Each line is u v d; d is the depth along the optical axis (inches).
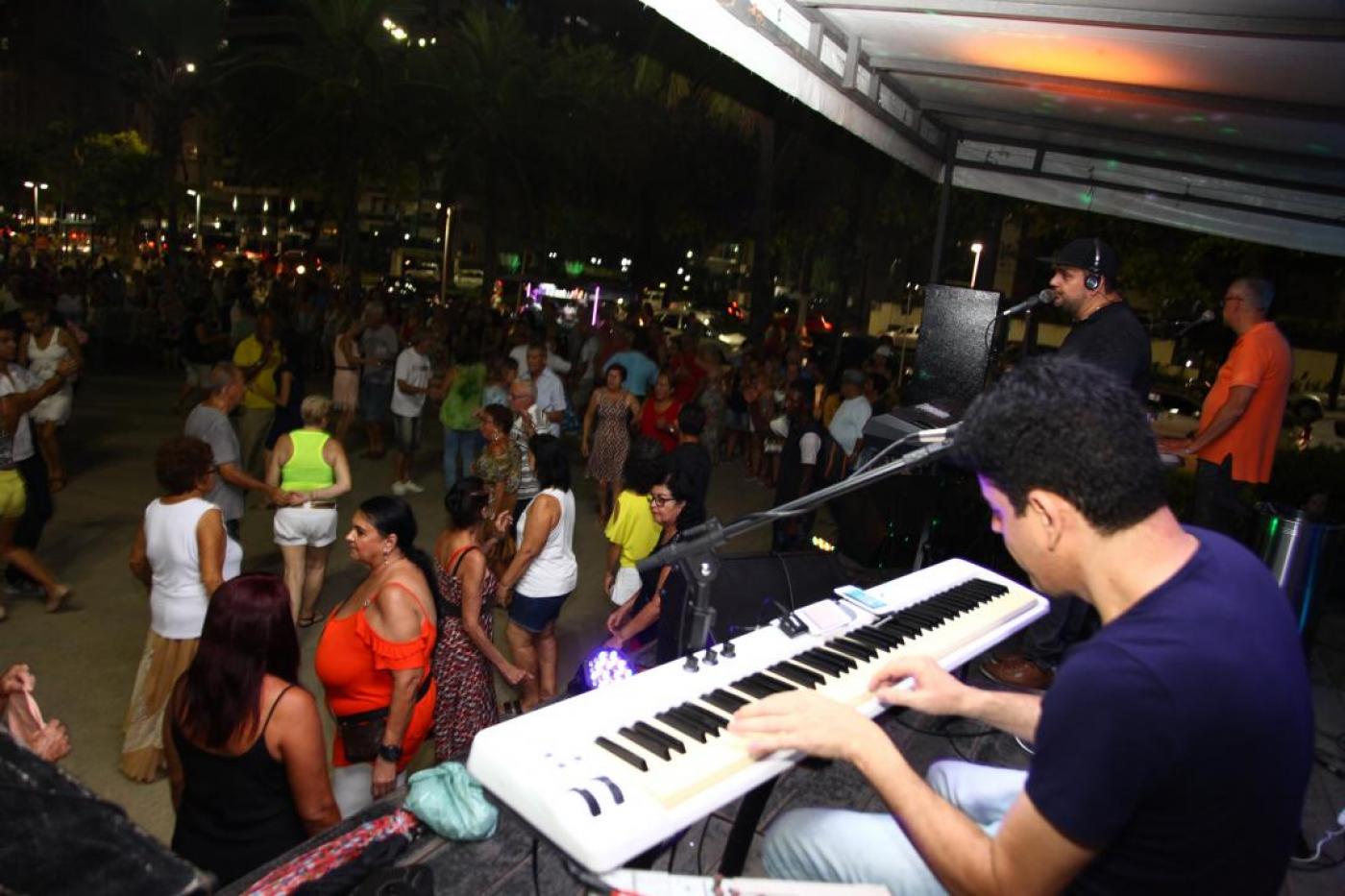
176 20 1001.5
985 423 54.7
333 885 90.3
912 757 141.6
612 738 73.2
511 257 1743.4
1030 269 1100.5
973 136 271.9
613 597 206.1
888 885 70.2
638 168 1018.7
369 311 438.3
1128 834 48.1
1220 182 260.8
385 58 973.8
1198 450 182.5
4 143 2145.7
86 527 303.0
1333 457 334.6
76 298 637.9
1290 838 49.6
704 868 115.6
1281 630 49.3
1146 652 46.6
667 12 131.3
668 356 591.8
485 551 205.9
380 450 450.3
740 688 84.0
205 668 100.7
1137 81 168.2
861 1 151.0
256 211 2288.4
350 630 136.3
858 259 1005.8
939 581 124.0
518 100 986.1
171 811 160.9
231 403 226.5
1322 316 1135.0
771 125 727.7
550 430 357.7
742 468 515.8
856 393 338.6
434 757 161.8
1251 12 119.5
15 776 43.3
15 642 217.9
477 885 101.5
